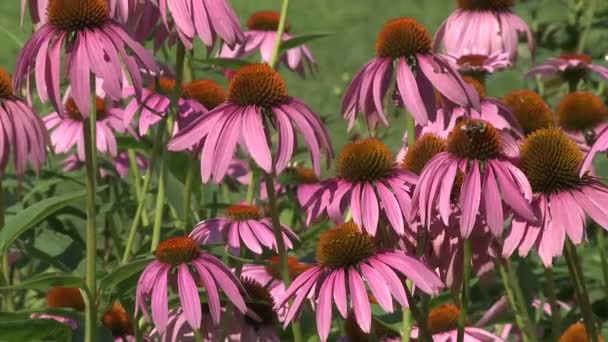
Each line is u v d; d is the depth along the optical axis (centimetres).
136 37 152
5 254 150
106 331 144
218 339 146
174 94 152
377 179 140
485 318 157
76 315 140
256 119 138
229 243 150
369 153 140
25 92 152
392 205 138
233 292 138
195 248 139
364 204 139
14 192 175
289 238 158
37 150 143
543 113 162
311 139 140
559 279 186
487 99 156
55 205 138
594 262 189
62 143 182
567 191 135
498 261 148
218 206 167
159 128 154
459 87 144
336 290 134
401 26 146
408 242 140
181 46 151
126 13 144
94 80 140
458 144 135
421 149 144
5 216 163
